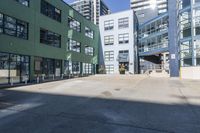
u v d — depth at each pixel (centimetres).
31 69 2470
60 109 913
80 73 4016
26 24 2414
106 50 5006
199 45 2688
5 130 629
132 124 683
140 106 971
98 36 5109
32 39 2494
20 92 1485
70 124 686
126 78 3081
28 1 2442
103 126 662
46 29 2809
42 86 1902
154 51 4244
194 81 2433
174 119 741
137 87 1781
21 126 667
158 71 4419
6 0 2072
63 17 3312
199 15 2703
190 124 681
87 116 790
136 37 5050
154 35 4250
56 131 616
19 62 2280
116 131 613
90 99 1172
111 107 950
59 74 3203
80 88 1720
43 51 2731
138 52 5094
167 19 3738
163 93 1402
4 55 2052
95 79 2850
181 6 3041
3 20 2041
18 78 2248
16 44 2209
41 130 626
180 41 3062
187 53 2902
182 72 3047
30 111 877
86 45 4331
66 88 1727
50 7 2950
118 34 4881
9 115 812
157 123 693
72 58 3625
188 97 1231
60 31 3209
